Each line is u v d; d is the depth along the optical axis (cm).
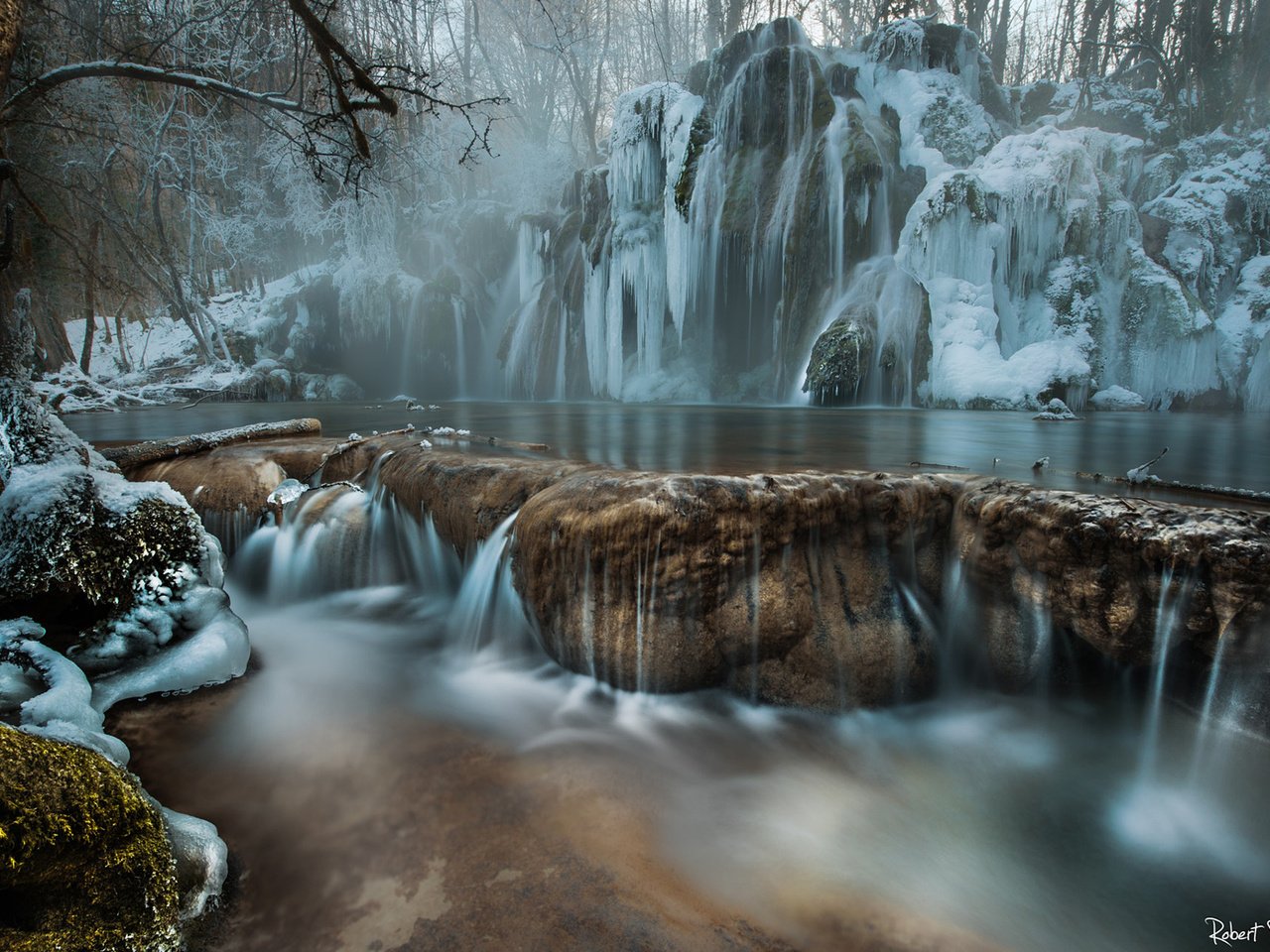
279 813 231
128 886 162
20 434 375
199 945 178
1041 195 1380
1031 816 236
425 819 229
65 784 154
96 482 337
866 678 288
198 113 1952
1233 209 1606
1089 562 251
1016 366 1216
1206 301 1526
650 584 279
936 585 307
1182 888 208
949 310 1255
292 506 470
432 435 601
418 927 183
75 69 725
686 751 270
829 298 1349
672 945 177
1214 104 1927
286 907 190
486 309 2125
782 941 180
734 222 1457
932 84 1620
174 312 2197
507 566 348
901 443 563
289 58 1359
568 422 811
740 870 208
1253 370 1398
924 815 237
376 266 2075
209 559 359
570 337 1820
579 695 300
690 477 291
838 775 257
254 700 311
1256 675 219
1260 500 299
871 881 206
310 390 1850
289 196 2097
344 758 265
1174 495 320
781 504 282
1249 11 1934
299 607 438
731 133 1505
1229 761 225
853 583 294
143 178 1859
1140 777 246
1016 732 278
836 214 1353
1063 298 1405
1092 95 2042
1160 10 2184
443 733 285
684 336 1634
